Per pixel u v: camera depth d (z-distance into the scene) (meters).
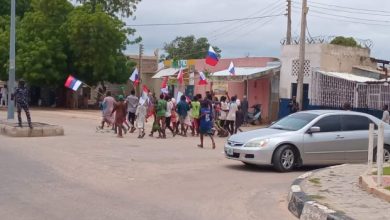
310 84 31.05
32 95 51.88
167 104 23.06
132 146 18.31
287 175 13.48
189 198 10.00
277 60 34.34
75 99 46.53
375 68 34.00
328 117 14.91
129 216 8.31
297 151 14.20
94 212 8.48
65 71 44.00
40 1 43.50
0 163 13.27
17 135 19.91
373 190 9.71
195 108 23.64
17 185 10.57
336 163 14.84
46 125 21.61
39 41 41.97
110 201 9.41
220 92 37.06
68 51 43.75
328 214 7.89
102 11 44.47
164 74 43.25
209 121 18.81
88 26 42.22
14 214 8.14
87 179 11.60
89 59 42.81
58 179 11.44
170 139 21.75
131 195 10.06
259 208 9.35
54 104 49.88
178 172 13.15
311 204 8.52
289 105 29.25
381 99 28.34
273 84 33.53
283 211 9.19
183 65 41.81
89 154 15.65
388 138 15.62
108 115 24.12
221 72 35.41
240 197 10.30
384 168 12.91
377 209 8.38
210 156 16.47
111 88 53.00
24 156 14.64
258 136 14.14
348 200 9.09
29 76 41.84
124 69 46.25
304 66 31.38
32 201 9.14
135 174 12.55
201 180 12.12
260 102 34.19
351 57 32.66
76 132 22.95
